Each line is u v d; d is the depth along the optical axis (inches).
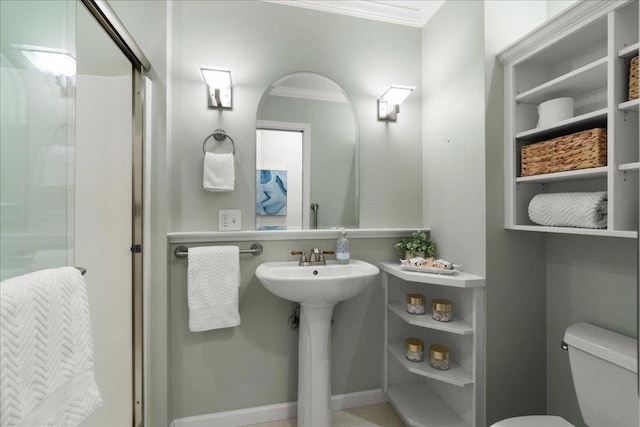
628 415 38.1
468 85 61.7
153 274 59.5
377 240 74.5
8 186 31.9
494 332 57.1
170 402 62.6
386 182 77.7
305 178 73.2
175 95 65.5
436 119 73.3
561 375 56.5
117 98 55.5
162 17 60.5
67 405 29.6
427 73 77.4
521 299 58.5
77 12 42.4
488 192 57.1
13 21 32.2
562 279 56.4
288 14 72.2
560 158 47.6
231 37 68.6
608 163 40.4
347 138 75.6
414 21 79.0
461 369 62.0
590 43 49.3
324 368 61.0
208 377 65.2
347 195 75.6
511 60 56.0
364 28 76.7
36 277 28.1
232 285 62.3
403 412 64.5
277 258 68.9
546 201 49.6
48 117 38.6
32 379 26.0
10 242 32.4
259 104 70.4
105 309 55.1
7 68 31.5
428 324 60.9
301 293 54.4
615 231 39.5
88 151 53.6
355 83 76.0
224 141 68.1
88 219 53.6
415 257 69.9
